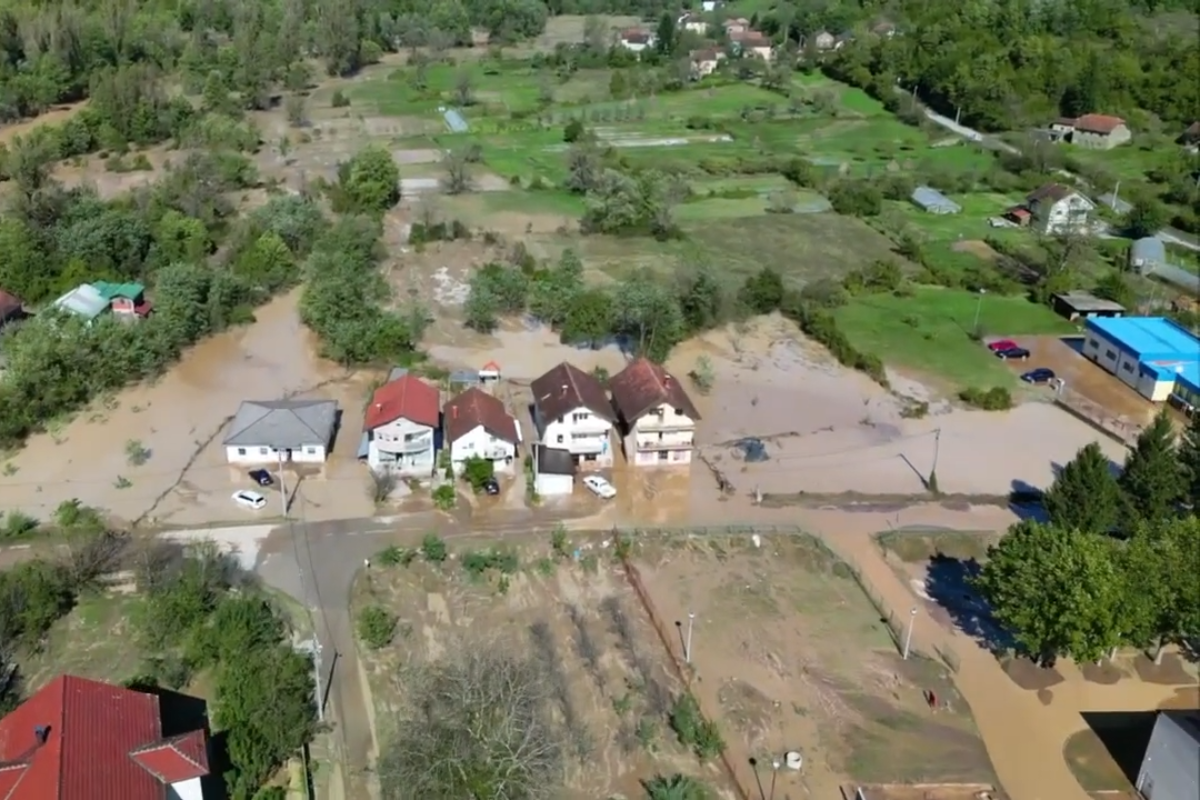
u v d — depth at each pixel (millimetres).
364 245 86625
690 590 50062
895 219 103688
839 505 57625
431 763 34938
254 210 96688
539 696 41094
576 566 51281
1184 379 70250
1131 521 50094
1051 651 45656
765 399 69375
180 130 122938
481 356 73562
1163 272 94875
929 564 53188
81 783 30203
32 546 50875
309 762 38906
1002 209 112812
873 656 46156
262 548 51469
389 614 47219
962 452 63844
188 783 32938
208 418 64062
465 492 56875
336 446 61156
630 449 60562
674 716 41625
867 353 76625
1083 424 68250
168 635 44406
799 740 41219
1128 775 39969
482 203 105688
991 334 81500
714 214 106062
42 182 100688
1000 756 40719
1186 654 46812
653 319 73438
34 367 62344
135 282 81750
